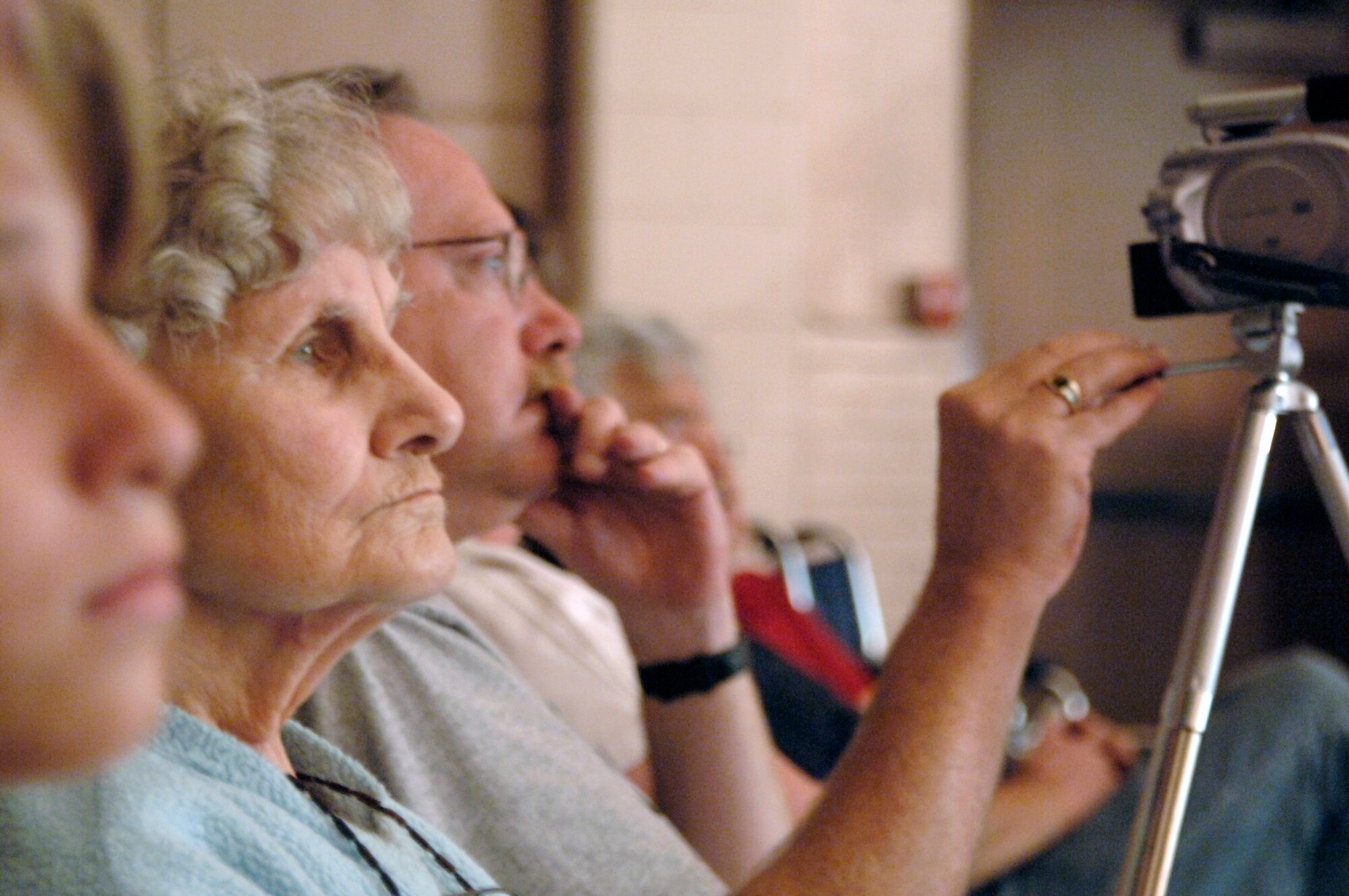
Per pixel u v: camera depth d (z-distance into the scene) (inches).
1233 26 176.6
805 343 152.5
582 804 44.4
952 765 37.9
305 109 32.8
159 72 32.2
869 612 116.0
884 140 155.4
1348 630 176.9
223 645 31.0
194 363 29.3
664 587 55.7
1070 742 78.1
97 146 14.8
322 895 27.7
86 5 14.6
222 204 29.2
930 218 156.7
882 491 154.2
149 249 28.0
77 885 23.3
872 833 36.6
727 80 148.9
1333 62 179.2
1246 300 44.2
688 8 147.4
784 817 56.7
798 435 152.5
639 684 57.4
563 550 55.9
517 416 52.1
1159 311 46.5
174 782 26.7
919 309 154.0
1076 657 173.6
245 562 29.5
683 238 148.2
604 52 144.0
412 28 92.4
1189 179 44.8
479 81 140.9
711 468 92.4
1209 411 174.6
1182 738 41.0
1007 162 171.8
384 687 43.6
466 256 50.8
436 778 42.9
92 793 25.1
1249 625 176.1
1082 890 70.9
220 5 49.9
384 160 33.0
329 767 34.3
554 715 48.5
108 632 12.8
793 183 150.9
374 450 30.8
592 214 144.7
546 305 54.4
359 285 31.4
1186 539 174.7
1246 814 69.8
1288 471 176.6
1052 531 40.6
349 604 31.5
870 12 154.6
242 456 29.4
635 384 90.6
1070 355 43.3
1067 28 173.3
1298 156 43.3
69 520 12.6
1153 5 175.5
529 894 42.1
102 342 13.6
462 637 47.9
